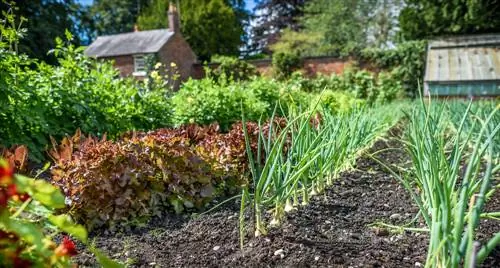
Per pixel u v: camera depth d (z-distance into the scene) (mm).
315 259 1692
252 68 18000
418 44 15828
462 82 12570
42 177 3197
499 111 3928
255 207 1920
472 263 1064
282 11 34188
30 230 833
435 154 1751
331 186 2916
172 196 2453
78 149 2791
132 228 2254
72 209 2148
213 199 2781
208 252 1829
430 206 1637
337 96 8711
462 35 17688
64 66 4406
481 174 3191
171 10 21969
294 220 2170
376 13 23172
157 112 5418
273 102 7723
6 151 2484
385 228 2037
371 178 3223
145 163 2420
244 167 3166
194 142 3545
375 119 4613
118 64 22266
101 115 4531
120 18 38562
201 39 30016
